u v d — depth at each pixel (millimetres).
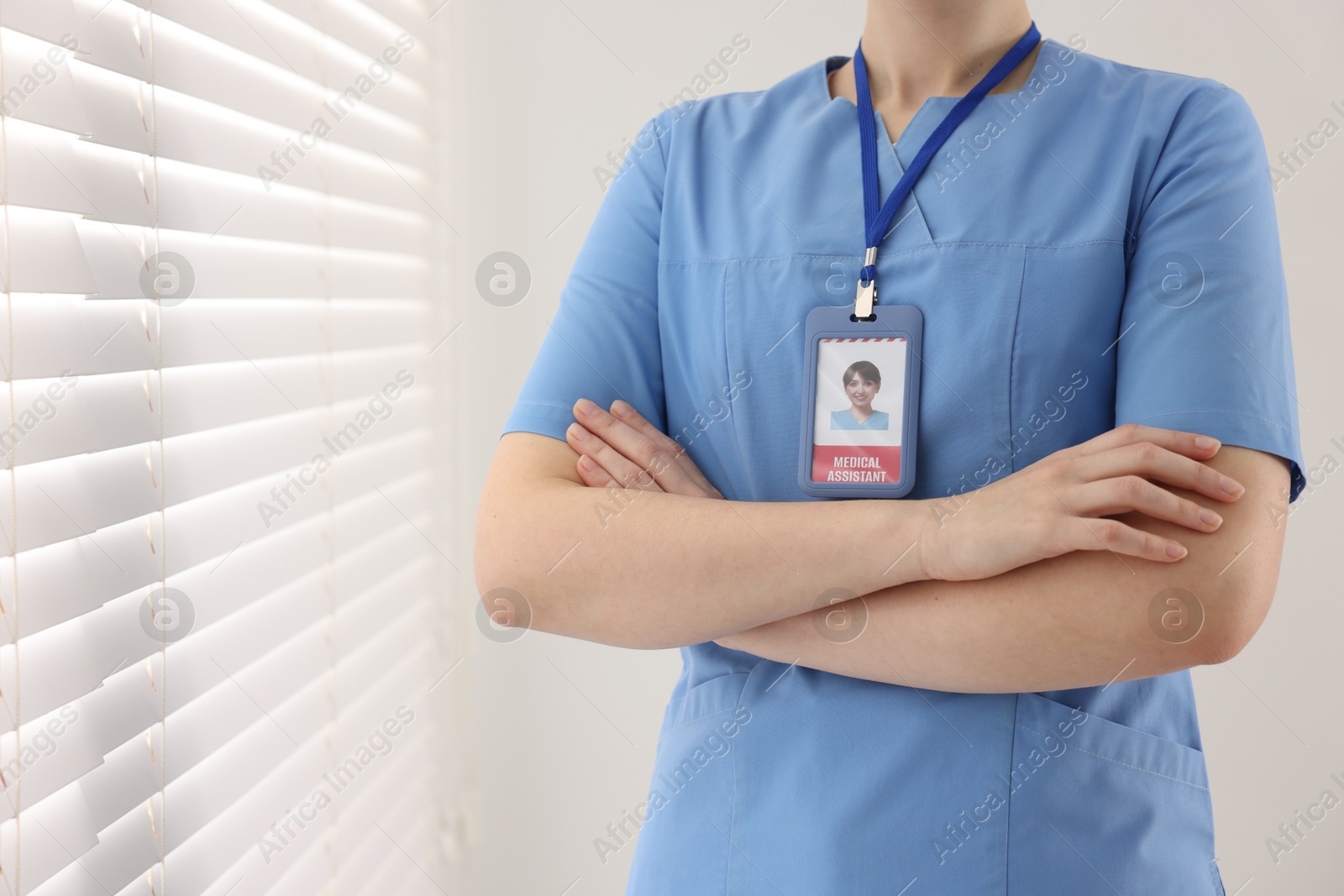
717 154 843
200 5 1093
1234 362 651
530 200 1847
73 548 897
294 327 1327
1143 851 672
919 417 719
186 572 1086
